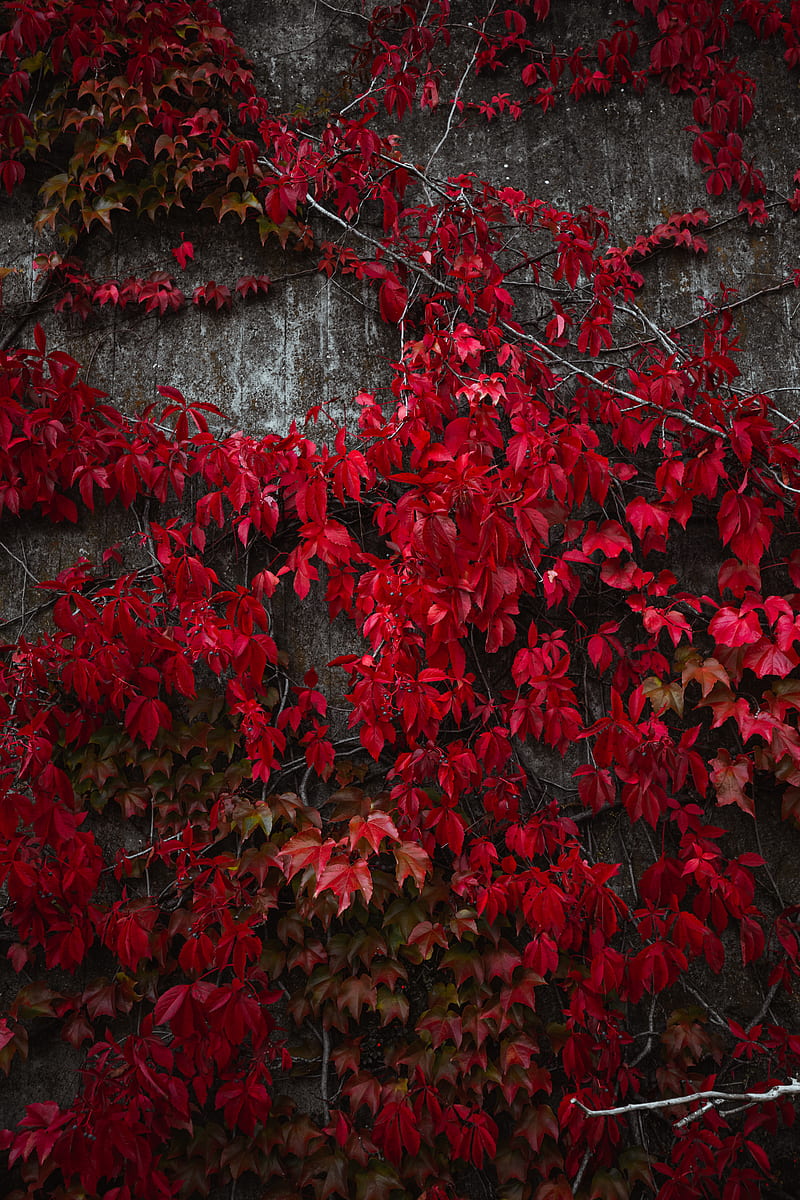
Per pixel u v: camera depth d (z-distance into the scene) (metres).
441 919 2.44
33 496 2.54
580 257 2.52
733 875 2.33
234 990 2.19
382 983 2.44
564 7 2.86
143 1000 2.44
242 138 2.78
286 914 2.45
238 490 2.42
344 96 2.84
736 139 2.79
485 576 2.24
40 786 2.30
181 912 2.44
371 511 2.63
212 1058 2.29
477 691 2.58
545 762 2.59
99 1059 2.25
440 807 2.33
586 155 2.83
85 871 2.31
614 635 2.62
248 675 2.52
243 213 2.68
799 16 2.82
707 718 2.59
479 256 2.57
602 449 2.67
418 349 2.43
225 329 2.76
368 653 2.62
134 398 2.72
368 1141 2.33
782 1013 2.47
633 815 2.33
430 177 2.81
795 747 2.38
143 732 2.37
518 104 2.84
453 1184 2.33
